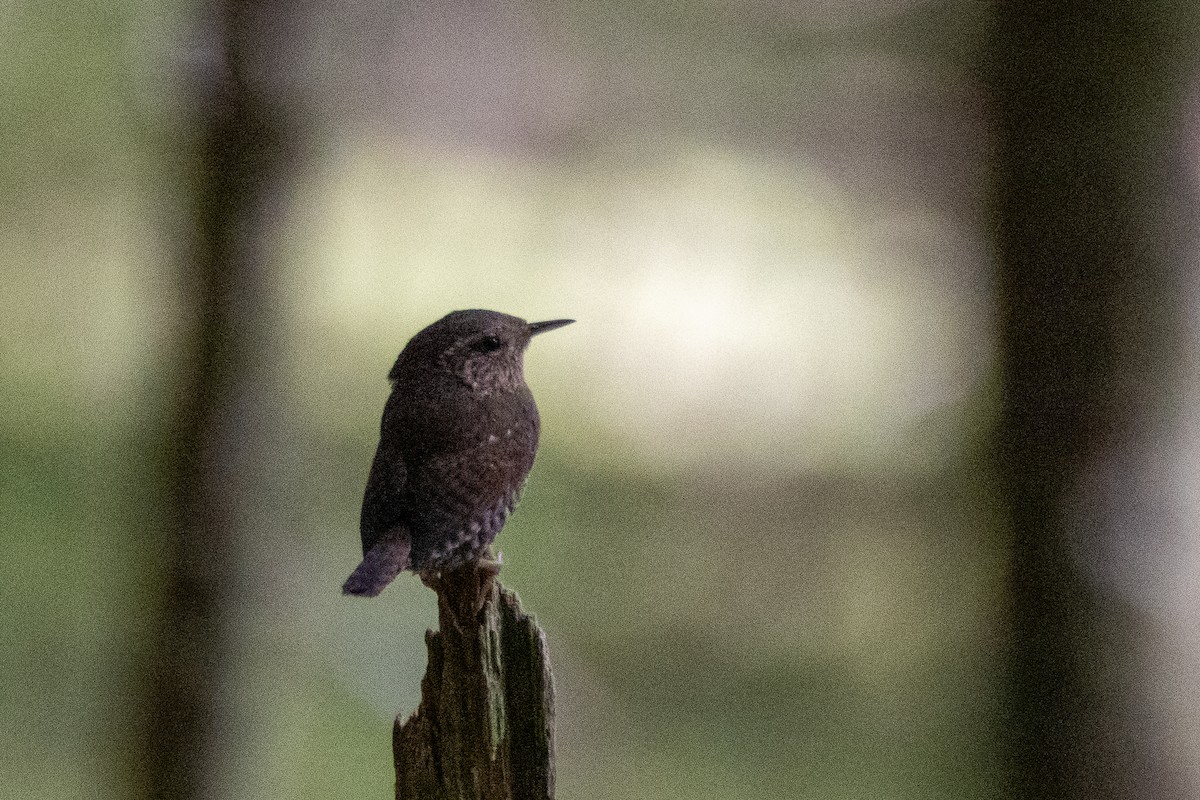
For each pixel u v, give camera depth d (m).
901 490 13.34
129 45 11.59
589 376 20.31
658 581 17.50
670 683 16.52
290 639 12.48
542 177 13.51
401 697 14.64
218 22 10.80
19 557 16.73
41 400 19.06
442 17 11.95
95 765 13.98
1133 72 9.02
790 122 11.72
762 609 16.59
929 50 10.11
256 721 11.84
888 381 13.88
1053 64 9.15
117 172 13.14
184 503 11.21
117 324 18.84
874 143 11.35
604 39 11.86
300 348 12.77
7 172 12.92
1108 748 9.11
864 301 13.26
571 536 18.70
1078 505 9.16
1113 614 9.10
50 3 11.62
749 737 15.48
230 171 10.95
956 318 10.98
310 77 11.11
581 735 15.87
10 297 18.06
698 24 11.20
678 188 12.80
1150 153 9.03
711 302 15.91
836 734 15.09
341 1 11.38
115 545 15.73
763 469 16.86
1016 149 9.33
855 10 10.60
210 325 11.12
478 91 12.56
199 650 11.23
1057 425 9.23
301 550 12.53
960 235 10.69
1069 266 9.17
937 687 12.48
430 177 13.98
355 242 15.11
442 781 6.89
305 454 14.53
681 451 18.52
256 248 11.11
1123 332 9.09
